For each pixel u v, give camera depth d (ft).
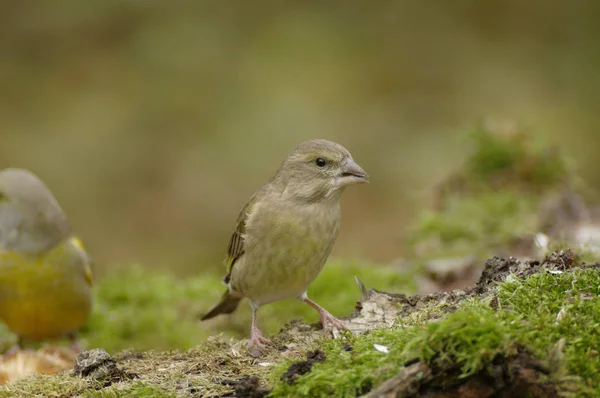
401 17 66.39
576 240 28.73
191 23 63.82
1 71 61.41
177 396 16.40
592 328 14.94
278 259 22.52
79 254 28.37
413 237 36.50
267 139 57.21
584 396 13.89
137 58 62.39
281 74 61.67
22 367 25.52
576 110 57.21
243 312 31.89
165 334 29.91
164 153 57.11
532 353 14.20
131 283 35.40
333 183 22.33
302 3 67.21
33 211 27.35
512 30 65.05
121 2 64.39
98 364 17.98
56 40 63.57
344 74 61.87
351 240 51.39
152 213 54.39
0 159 55.31
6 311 28.17
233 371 17.69
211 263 52.44
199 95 60.23
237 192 55.21
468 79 61.67
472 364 13.85
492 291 17.65
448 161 52.47
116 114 59.06
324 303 31.50
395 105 60.13
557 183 39.14
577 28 63.26
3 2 64.18
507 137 40.04
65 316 28.50
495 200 36.76
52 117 58.70
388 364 14.76
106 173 55.88
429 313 17.83
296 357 17.83
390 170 55.26
